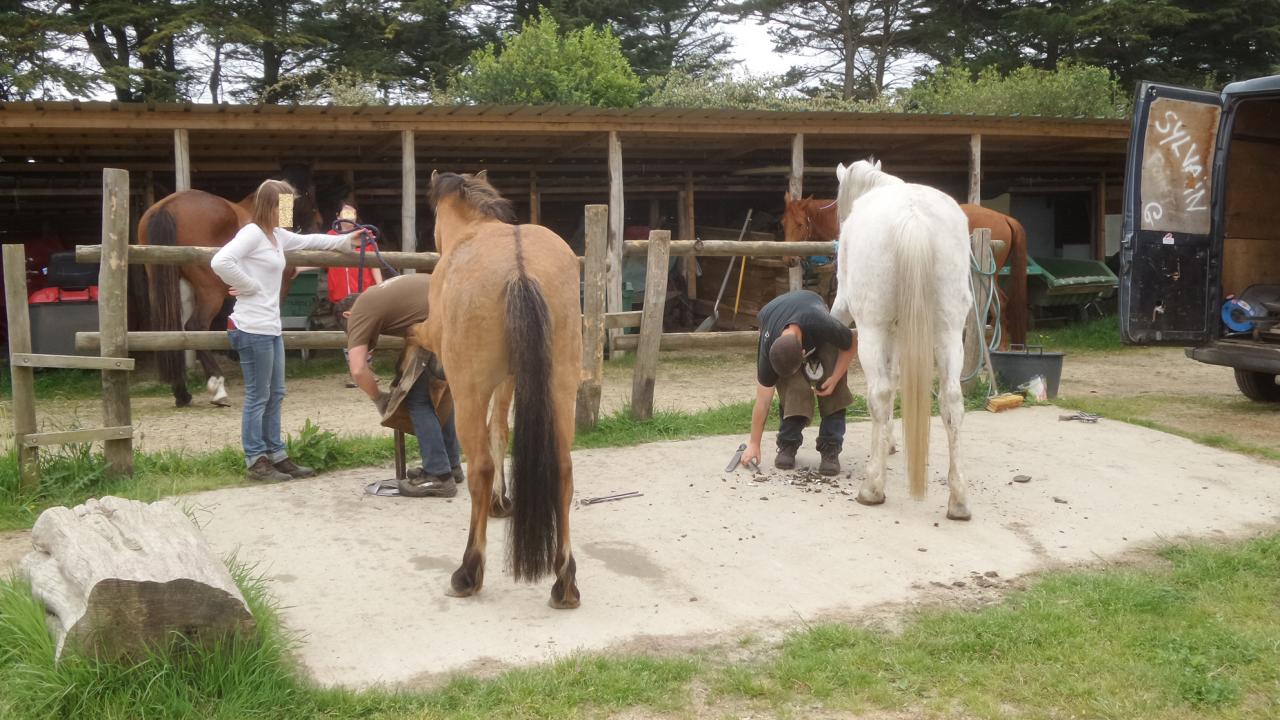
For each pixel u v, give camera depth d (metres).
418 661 3.39
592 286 6.77
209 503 5.27
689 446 6.47
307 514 5.07
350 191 14.32
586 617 3.76
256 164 13.85
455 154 14.04
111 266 5.57
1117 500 5.22
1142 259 7.87
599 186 15.65
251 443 5.69
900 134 12.83
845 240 5.35
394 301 5.05
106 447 5.65
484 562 3.99
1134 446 6.34
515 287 3.47
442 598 3.95
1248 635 3.47
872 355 4.95
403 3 22.92
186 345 5.82
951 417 4.84
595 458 6.20
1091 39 25.41
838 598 3.96
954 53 27.03
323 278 11.45
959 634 3.53
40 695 2.91
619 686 3.14
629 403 8.55
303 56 22.91
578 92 16.30
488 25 24.44
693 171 15.94
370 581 4.14
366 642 3.54
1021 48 26.45
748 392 9.25
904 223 4.67
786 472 5.82
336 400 9.12
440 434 5.35
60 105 9.43
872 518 4.93
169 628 3.04
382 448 6.41
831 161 16.02
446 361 3.74
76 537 3.32
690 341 7.28
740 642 3.55
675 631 3.64
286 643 3.42
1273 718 2.96
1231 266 8.46
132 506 3.65
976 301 7.85
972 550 4.49
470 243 3.90
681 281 14.32
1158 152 7.83
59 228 14.62
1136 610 3.72
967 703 3.07
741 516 4.98
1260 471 5.76
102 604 2.94
